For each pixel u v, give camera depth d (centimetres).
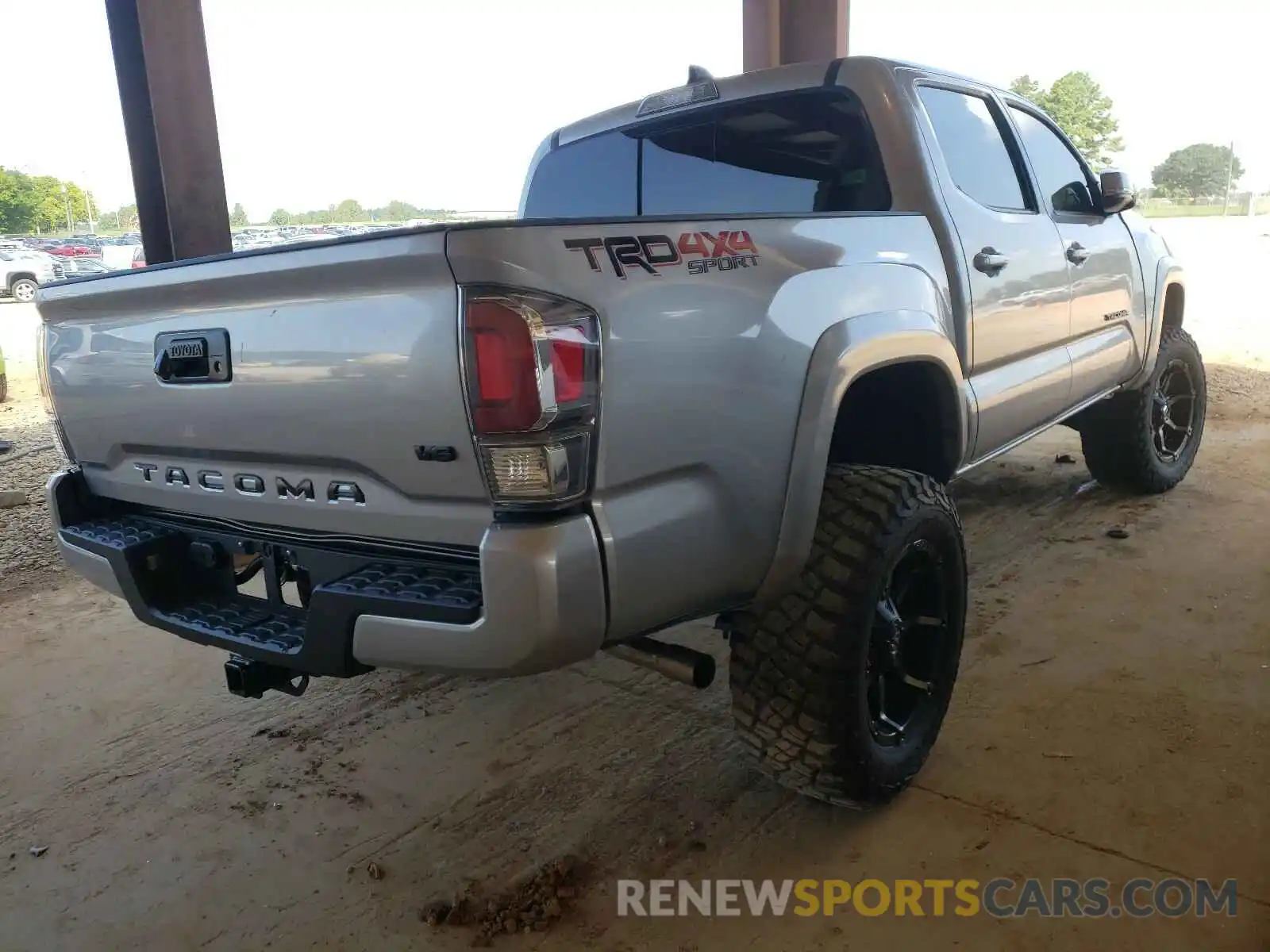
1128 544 427
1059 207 373
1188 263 1838
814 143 293
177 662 360
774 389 201
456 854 238
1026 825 236
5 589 444
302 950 208
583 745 287
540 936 208
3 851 247
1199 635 333
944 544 245
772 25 551
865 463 291
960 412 272
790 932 205
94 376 233
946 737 278
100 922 219
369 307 175
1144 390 455
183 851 244
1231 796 243
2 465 675
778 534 207
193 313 205
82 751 296
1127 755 263
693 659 192
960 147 307
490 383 160
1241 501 481
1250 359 902
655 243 181
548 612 162
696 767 271
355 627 182
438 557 186
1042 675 312
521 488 164
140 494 238
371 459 182
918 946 199
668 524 182
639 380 175
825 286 217
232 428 204
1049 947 196
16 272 2212
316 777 277
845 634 215
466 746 290
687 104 317
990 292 298
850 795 227
